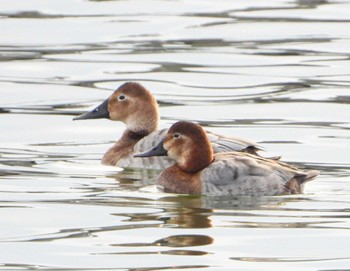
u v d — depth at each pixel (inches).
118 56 1035.9
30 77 964.0
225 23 1166.3
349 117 825.5
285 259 512.4
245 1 1289.4
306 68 984.3
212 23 1167.0
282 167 628.4
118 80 951.0
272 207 596.4
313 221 568.7
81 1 1279.5
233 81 944.9
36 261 511.2
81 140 775.7
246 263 506.9
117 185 649.0
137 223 567.5
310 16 1202.0
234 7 1254.9
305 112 842.2
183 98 891.4
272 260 511.2
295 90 910.4
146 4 1269.7
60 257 516.4
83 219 575.5
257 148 676.7
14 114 844.0
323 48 1062.4
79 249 526.6
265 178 619.8
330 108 851.4
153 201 611.2
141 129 733.3
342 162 702.5
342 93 896.3
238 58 1024.9
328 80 940.6
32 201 610.9
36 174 675.4
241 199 615.2
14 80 952.9
